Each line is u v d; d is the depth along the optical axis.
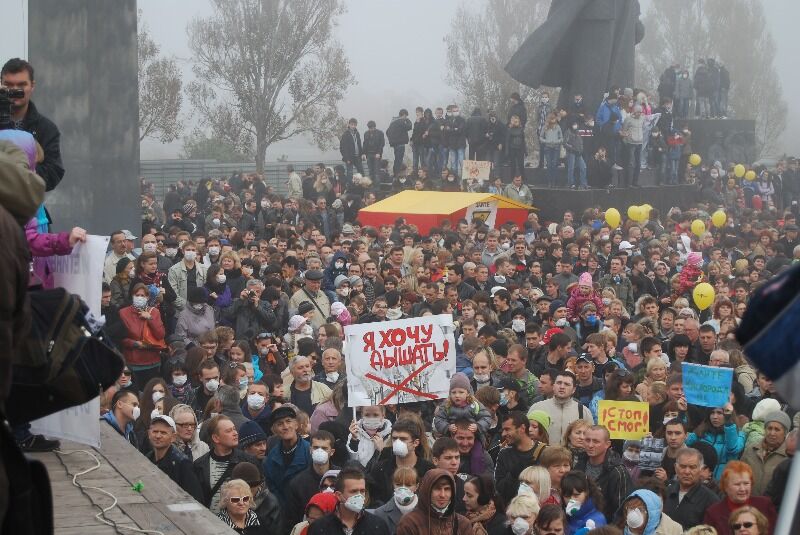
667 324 15.77
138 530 6.24
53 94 20.75
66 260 6.71
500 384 12.51
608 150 34.56
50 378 4.83
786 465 9.00
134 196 21.23
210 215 27.36
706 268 23.48
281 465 9.65
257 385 10.82
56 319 4.86
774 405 10.44
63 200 20.81
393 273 18.94
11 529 3.69
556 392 11.06
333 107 52.91
